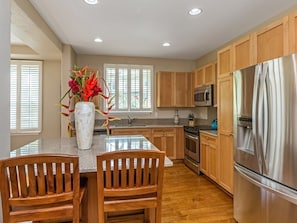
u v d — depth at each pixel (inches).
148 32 139.3
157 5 102.3
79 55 197.9
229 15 113.7
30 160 43.3
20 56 186.2
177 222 93.5
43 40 131.3
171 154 194.1
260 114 76.0
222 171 123.3
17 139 200.1
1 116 61.7
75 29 133.6
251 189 81.7
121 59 207.0
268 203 71.9
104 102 203.5
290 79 63.5
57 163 45.4
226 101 117.1
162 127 192.1
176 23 124.2
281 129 66.7
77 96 75.4
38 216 46.8
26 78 199.8
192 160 172.6
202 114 209.0
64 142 90.5
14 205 44.4
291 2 99.4
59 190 46.3
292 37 72.6
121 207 50.9
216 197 120.0
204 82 179.8
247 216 84.7
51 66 203.6
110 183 49.0
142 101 213.9
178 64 219.3
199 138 161.0
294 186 62.4
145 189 50.5
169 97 205.0
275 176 69.1
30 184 44.6
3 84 62.9
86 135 75.0
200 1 98.3
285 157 65.3
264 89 73.9
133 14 112.1
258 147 77.2
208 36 147.0
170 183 142.7
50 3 100.0
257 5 102.2
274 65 69.5
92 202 63.7
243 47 100.9
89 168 54.1
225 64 118.2
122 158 48.4
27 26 108.2
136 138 103.7
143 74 213.8
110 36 147.2
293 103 62.6
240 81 89.3
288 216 63.7
